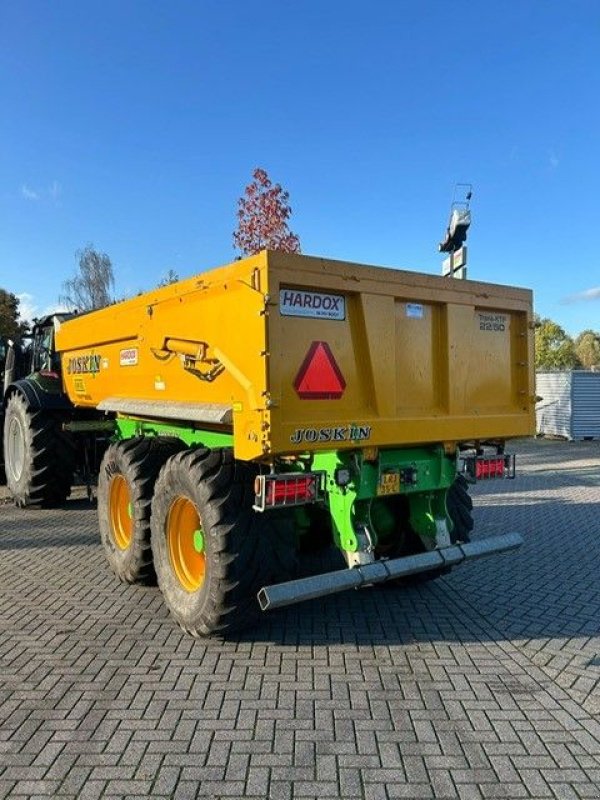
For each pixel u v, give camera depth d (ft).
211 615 13.76
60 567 20.27
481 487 36.52
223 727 10.94
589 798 9.16
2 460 35.14
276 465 14.06
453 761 10.00
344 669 13.12
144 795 9.23
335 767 9.84
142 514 17.21
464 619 15.84
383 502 16.52
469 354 15.69
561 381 65.26
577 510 29.66
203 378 14.39
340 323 13.44
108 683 12.53
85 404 22.47
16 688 12.35
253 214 44.09
